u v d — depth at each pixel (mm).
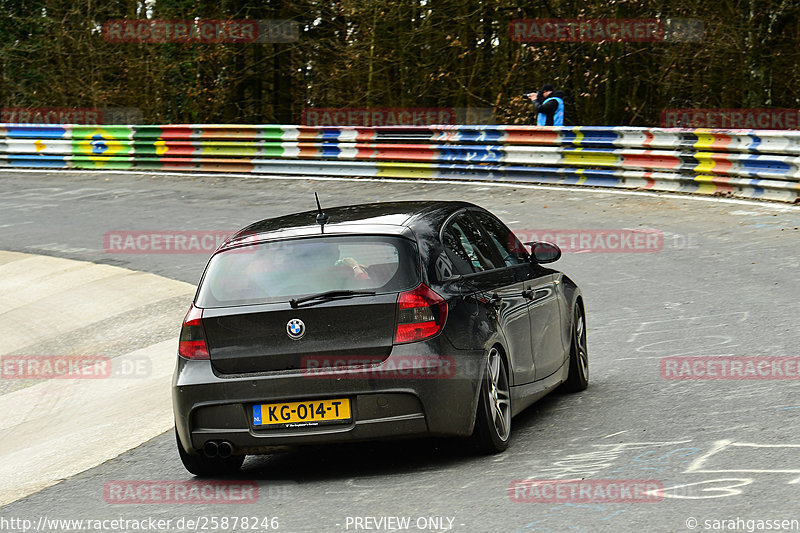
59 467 18312
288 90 84375
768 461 13500
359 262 15172
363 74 73562
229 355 15008
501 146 54812
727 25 67688
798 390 17328
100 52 83062
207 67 83750
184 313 33188
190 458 15859
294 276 15195
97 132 69875
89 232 48250
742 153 44656
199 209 52281
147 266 40375
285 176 62781
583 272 32812
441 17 71750
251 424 14875
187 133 66750
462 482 14031
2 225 51969
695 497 12250
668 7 67938
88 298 36844
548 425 17031
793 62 69062
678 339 23016
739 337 22406
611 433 15938
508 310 16578
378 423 14578
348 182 58750
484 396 15109
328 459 16547
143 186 61906
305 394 14664
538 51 71812
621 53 70312
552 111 54500
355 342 14688
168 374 26172
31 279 40500
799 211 39875
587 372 20250
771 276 29219
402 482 14453
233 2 81250
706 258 32875
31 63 85125
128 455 18359
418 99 75562
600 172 50531
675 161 47375
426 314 14742
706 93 71438
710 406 16906
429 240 15648
